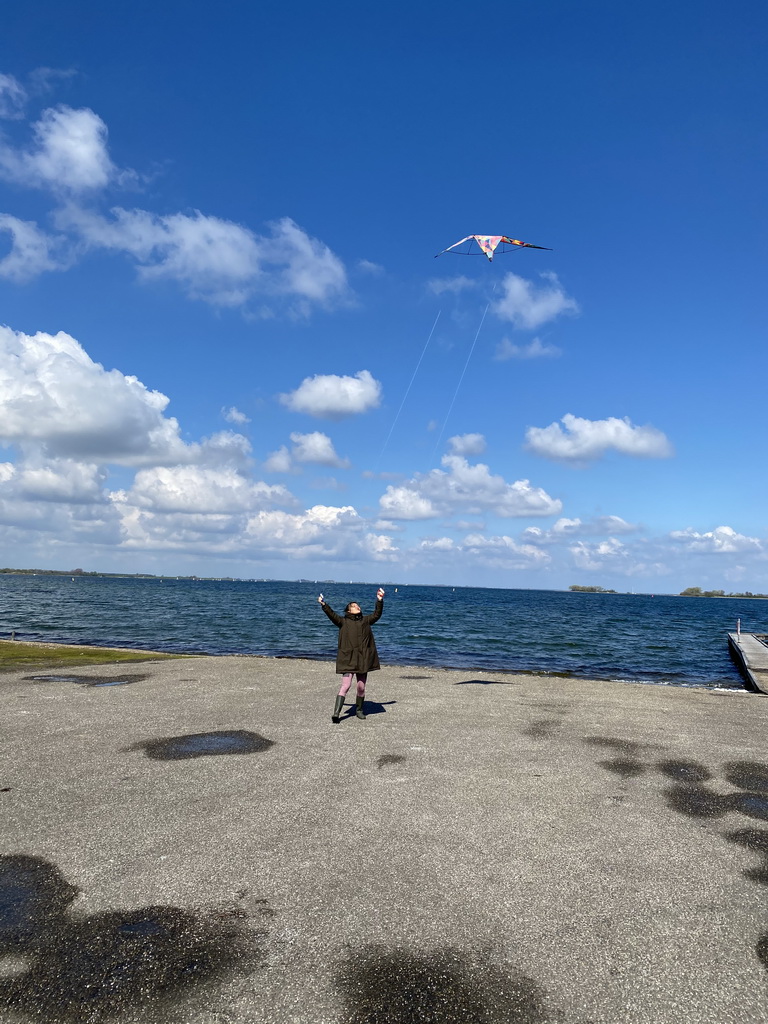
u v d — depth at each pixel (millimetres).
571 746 8797
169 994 3420
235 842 5340
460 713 11070
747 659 23547
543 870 4918
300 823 5766
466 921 4164
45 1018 3236
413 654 28125
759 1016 3326
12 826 5641
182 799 6363
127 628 38125
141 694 12375
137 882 4641
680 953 3855
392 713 10922
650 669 25359
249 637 34750
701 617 82688
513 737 9266
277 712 10766
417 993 3449
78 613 50344
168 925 4074
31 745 8359
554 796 6637
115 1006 3324
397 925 4102
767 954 3869
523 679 16625
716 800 6629
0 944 3846
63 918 4145
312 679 15039
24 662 17531
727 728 10336
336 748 8391
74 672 15562
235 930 4023
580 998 3436
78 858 5020
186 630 37938
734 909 4391
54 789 6629
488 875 4812
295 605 79812
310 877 4738
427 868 4906
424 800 6430
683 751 8648
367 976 3584
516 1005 3375
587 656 29750
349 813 6023
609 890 4621
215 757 7871
